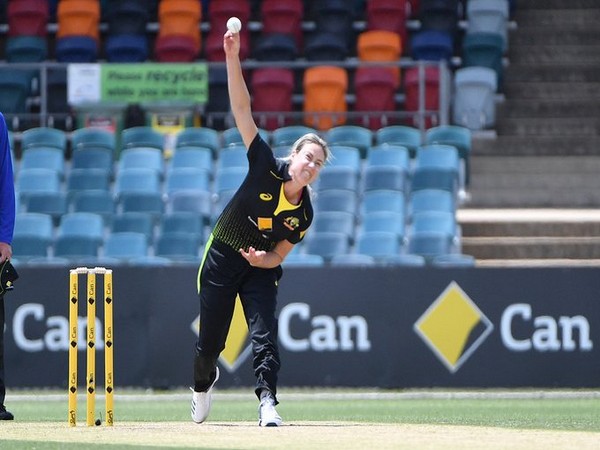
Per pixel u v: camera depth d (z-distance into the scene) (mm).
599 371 41938
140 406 37125
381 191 55062
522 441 20016
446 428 23672
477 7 72188
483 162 64875
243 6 72625
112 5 74625
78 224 54000
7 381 42500
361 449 18156
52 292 42469
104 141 60344
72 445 19031
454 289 42062
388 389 42594
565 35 74250
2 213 24672
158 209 56062
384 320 42125
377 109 66312
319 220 53562
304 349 42188
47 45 73812
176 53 70875
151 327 42281
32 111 68438
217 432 21844
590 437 21234
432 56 69750
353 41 73500
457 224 55438
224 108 67312
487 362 41969
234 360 42062
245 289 23031
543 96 71188
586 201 63125
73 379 23422
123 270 42344
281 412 33625
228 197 55938
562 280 42031
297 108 69562
